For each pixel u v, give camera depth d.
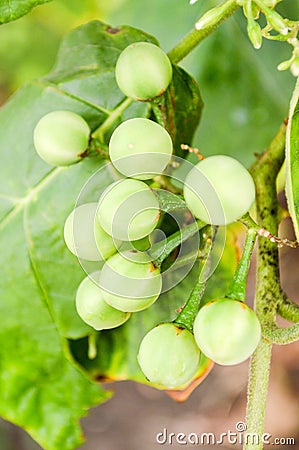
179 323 0.29
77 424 0.40
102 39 0.36
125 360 0.37
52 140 0.32
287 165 0.28
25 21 0.56
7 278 0.37
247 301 0.58
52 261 0.37
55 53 0.57
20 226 0.37
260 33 0.29
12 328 0.38
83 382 0.39
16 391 0.39
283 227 0.39
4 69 0.58
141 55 0.30
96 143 0.32
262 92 0.45
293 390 0.67
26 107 0.36
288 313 0.31
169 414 0.70
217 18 0.30
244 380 0.69
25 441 0.68
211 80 0.46
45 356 0.38
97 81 0.35
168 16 0.46
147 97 0.31
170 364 0.29
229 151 0.45
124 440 0.71
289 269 0.64
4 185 0.37
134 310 0.29
